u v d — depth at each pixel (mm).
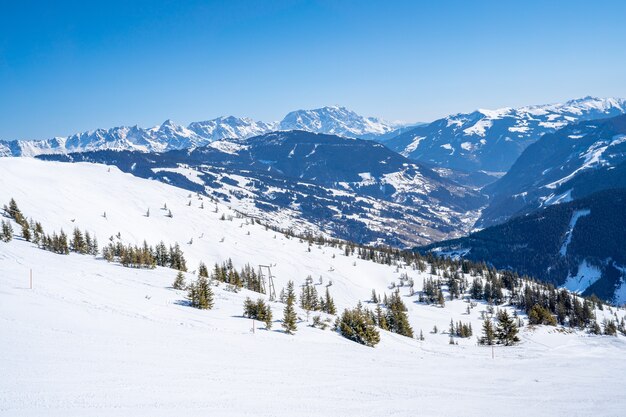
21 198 171750
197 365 31734
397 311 108625
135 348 34250
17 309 40969
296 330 62281
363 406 25734
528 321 156500
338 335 67875
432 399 28891
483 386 34844
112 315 46781
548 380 38406
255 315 64375
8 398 20781
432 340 130500
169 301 64375
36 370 25453
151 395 23344
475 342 129375
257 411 22656
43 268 70188
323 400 26203
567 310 177875
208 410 21922
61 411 19766
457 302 199125
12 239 98750
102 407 20734
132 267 95500
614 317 185125
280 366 35531
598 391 33750
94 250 120125
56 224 159750
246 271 169625
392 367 41906
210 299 67438
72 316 42438
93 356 29984
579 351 82312
